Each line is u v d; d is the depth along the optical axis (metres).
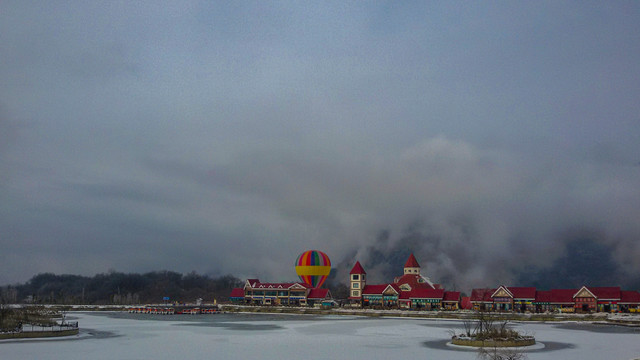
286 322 170.00
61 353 90.25
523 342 100.50
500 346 99.38
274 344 105.62
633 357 86.75
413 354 91.31
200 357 87.31
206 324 160.75
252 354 91.12
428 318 191.38
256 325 156.88
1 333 110.00
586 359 84.81
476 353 92.38
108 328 144.50
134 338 116.12
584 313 197.50
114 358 85.38
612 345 102.38
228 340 112.69
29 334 111.81
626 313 195.50
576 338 115.12
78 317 198.50
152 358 86.00
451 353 92.31
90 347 98.81
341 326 152.12
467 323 159.25
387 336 121.62
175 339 114.06
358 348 99.06
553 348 97.81
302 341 110.81
